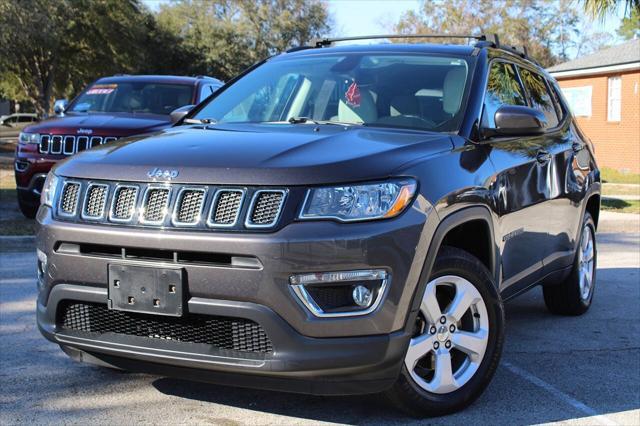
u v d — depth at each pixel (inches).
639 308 242.5
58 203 136.6
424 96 167.6
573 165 212.1
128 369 136.4
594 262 237.9
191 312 123.0
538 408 150.2
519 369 176.1
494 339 149.3
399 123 162.4
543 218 186.5
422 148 140.9
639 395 159.8
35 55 1535.4
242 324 123.0
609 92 1007.6
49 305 136.1
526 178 174.1
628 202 625.3
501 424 140.9
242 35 1916.8
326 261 119.3
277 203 120.6
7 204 484.1
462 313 143.6
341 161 125.7
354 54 188.2
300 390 122.9
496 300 148.9
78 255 131.1
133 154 136.3
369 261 121.5
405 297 126.0
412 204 127.5
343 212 121.6
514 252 170.1
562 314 231.3
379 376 125.3
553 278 205.0
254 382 123.6
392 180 126.5
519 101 193.5
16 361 174.1
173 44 1812.3
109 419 139.5
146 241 123.9
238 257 120.0
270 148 132.6
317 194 121.3
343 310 121.6
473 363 146.7
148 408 145.3
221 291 120.6
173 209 123.8
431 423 140.1
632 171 973.8
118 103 401.1
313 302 119.9
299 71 187.5
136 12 1573.6
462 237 156.9
